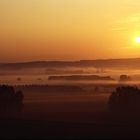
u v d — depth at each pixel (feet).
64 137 89.56
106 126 102.27
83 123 106.42
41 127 99.25
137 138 87.92
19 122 107.34
